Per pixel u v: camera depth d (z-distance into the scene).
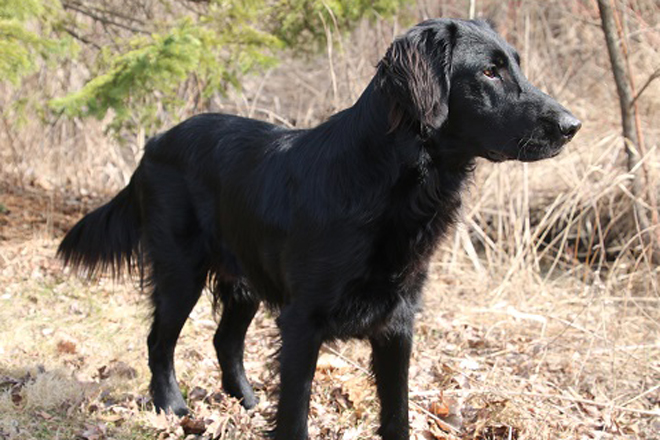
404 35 3.06
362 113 3.19
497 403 3.95
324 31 6.76
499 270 6.37
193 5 7.30
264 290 3.64
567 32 9.93
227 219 3.71
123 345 4.70
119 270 4.43
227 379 4.09
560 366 4.79
